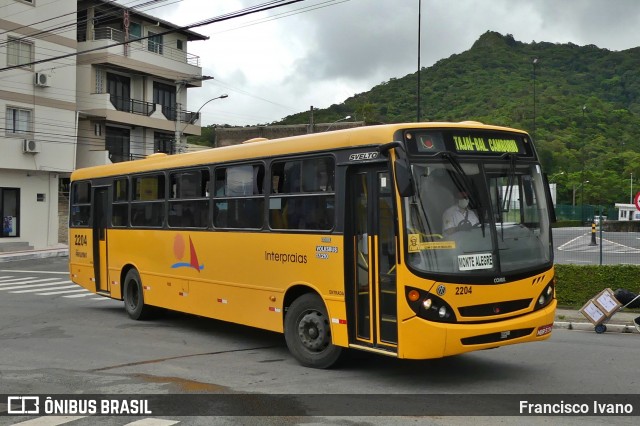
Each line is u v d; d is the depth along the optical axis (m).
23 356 9.75
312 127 45.75
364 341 7.98
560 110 109.31
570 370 8.55
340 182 8.31
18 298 17.70
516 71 122.94
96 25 41.81
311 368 8.73
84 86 39.12
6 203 33.97
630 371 8.49
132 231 13.26
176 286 11.79
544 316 7.86
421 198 7.42
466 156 7.81
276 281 9.33
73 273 15.60
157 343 10.75
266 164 9.65
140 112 42.28
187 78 44.94
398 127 7.58
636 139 106.81
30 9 33.56
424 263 7.25
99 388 7.75
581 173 88.50
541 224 8.20
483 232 7.63
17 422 6.49
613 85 128.62
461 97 99.69
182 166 11.68
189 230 11.41
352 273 8.18
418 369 8.63
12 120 33.19
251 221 9.90
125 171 13.58
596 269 14.41
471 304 7.36
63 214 40.22
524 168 8.24
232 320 10.30
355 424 6.20
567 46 151.25
